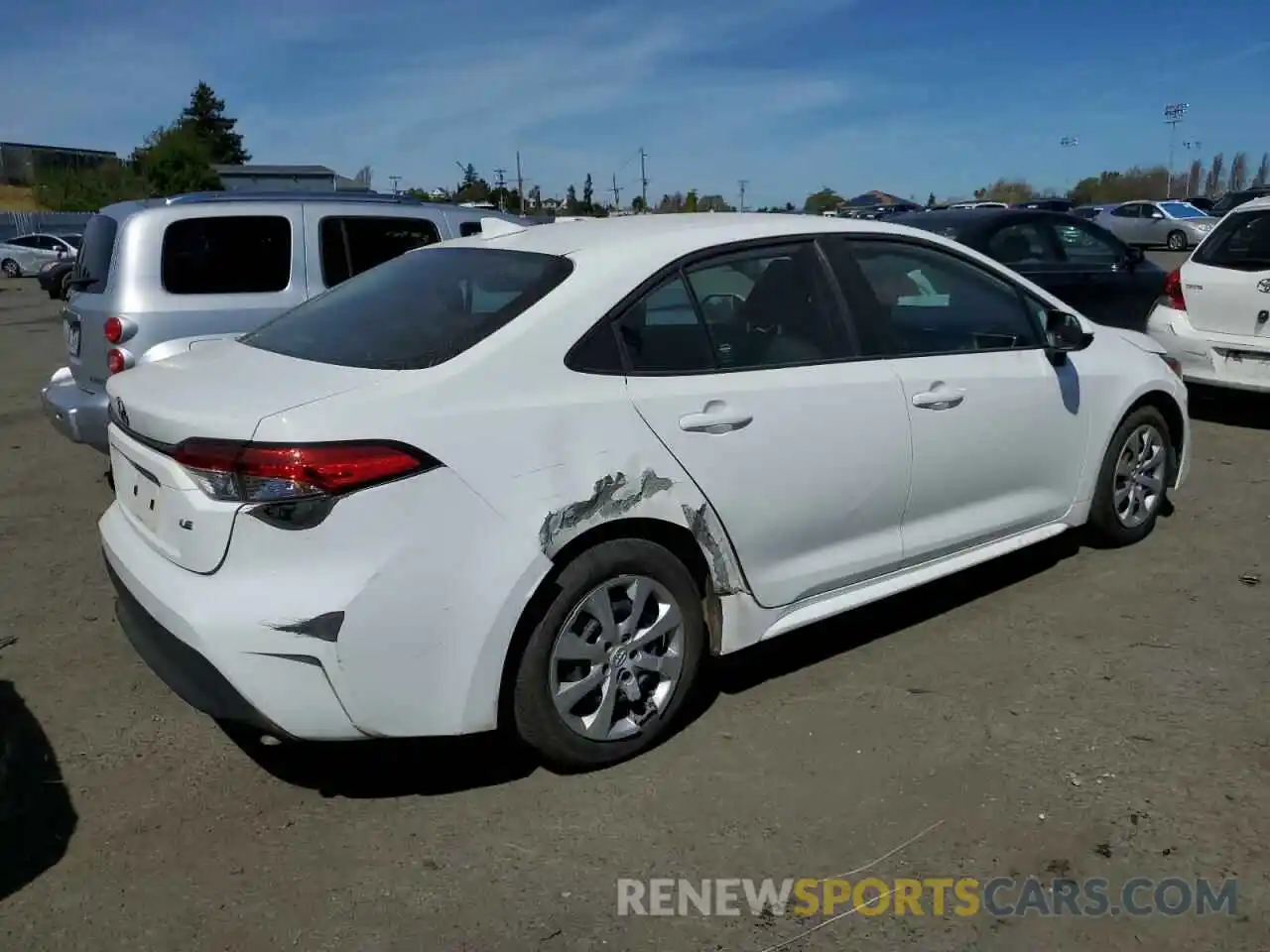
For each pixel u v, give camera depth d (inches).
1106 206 1366.9
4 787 133.3
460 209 287.3
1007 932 106.3
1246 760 134.9
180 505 119.6
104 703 155.1
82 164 2746.1
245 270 249.4
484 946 105.3
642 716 138.3
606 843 121.0
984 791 129.4
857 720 146.9
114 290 236.1
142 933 107.7
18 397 418.6
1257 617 177.9
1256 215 305.6
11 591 198.2
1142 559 204.4
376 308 145.3
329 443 113.1
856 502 155.0
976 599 187.6
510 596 122.0
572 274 136.0
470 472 119.8
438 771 136.3
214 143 2760.8
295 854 120.0
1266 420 326.6
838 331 156.4
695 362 140.4
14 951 105.2
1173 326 317.7
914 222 357.7
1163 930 106.0
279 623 113.1
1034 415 180.1
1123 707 148.7
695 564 143.3
